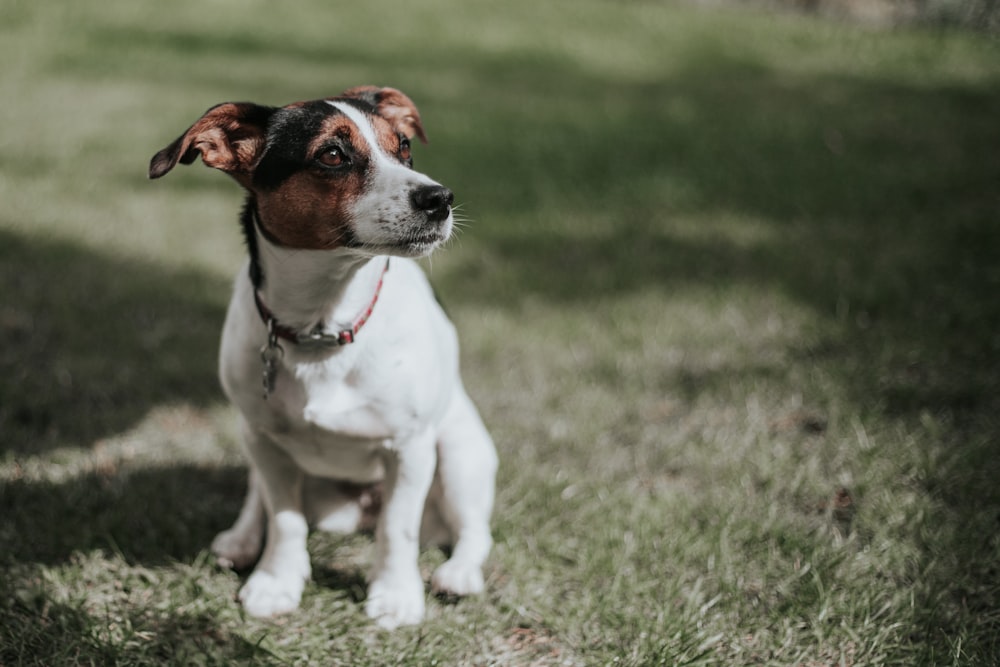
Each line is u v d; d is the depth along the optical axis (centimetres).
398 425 117
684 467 143
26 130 268
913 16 539
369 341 114
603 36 466
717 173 258
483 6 518
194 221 210
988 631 116
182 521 131
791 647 116
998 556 123
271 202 111
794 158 274
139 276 182
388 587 121
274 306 113
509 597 122
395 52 406
